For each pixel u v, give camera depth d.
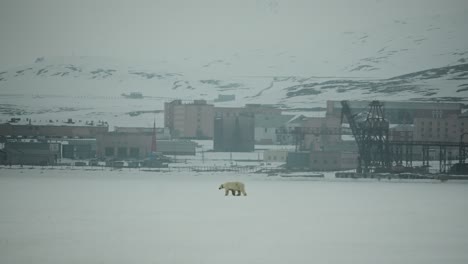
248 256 82.69
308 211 156.38
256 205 177.75
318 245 92.62
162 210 152.38
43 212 140.88
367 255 84.50
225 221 125.88
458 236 104.00
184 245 91.25
